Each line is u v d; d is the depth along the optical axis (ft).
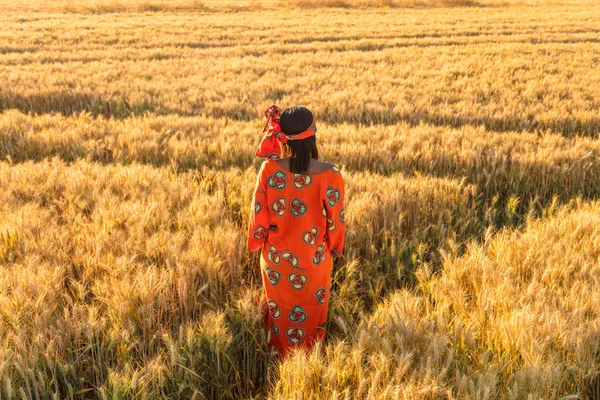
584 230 13.38
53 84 38.63
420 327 8.61
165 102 34.14
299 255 9.81
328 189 9.62
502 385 7.89
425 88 38.93
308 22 94.58
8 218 12.82
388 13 120.67
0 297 9.00
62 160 21.20
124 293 9.42
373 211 14.57
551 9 134.21
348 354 8.27
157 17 104.22
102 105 34.47
